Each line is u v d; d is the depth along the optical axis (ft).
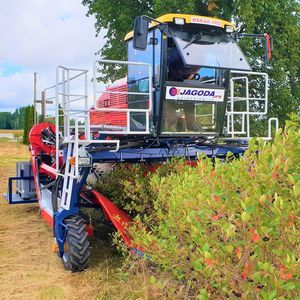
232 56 19.93
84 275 17.19
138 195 18.30
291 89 69.51
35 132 26.04
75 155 16.75
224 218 9.43
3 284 16.58
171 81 19.34
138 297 13.74
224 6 60.39
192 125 19.93
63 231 18.10
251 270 8.41
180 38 19.38
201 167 10.96
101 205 18.42
